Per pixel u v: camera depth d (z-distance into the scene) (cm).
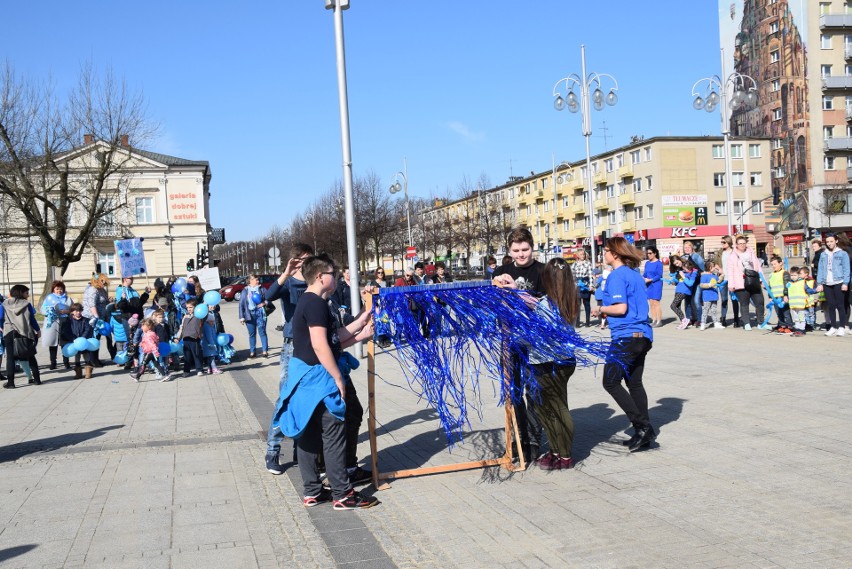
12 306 1319
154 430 859
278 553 463
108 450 757
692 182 6706
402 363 651
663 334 1636
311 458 557
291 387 541
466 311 593
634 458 643
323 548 469
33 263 5516
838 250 1379
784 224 6431
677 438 700
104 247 5728
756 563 409
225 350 1553
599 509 515
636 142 6862
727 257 1625
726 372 1061
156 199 5991
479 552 450
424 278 2252
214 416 941
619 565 417
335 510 546
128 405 1061
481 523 502
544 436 755
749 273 1595
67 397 1170
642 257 671
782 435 687
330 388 538
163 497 588
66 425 916
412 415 890
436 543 470
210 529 510
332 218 6359
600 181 7438
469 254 7712
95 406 1063
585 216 7838
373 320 591
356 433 617
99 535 503
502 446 712
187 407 1020
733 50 7212
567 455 622
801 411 780
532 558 435
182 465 687
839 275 1373
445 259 8056
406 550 460
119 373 1466
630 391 668
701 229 6675
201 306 1387
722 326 1688
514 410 634
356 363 621
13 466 700
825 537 441
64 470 679
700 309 1802
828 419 738
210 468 673
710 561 415
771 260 1523
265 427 856
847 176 6631
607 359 634
